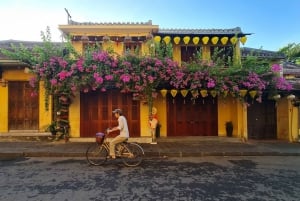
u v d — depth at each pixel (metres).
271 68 13.01
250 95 13.41
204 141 13.80
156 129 14.82
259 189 6.24
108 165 8.89
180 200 5.47
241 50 14.89
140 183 6.70
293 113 14.33
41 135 13.41
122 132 8.80
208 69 12.46
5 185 6.50
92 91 13.76
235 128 14.82
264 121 15.00
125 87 12.25
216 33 13.66
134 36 14.01
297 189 6.25
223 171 8.07
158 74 12.23
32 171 8.02
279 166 8.83
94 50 12.30
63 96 12.89
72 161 9.55
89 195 5.76
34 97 13.70
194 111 15.45
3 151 10.70
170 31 14.24
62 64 11.73
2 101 13.55
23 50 12.30
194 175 7.55
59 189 6.18
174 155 10.66
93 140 13.37
